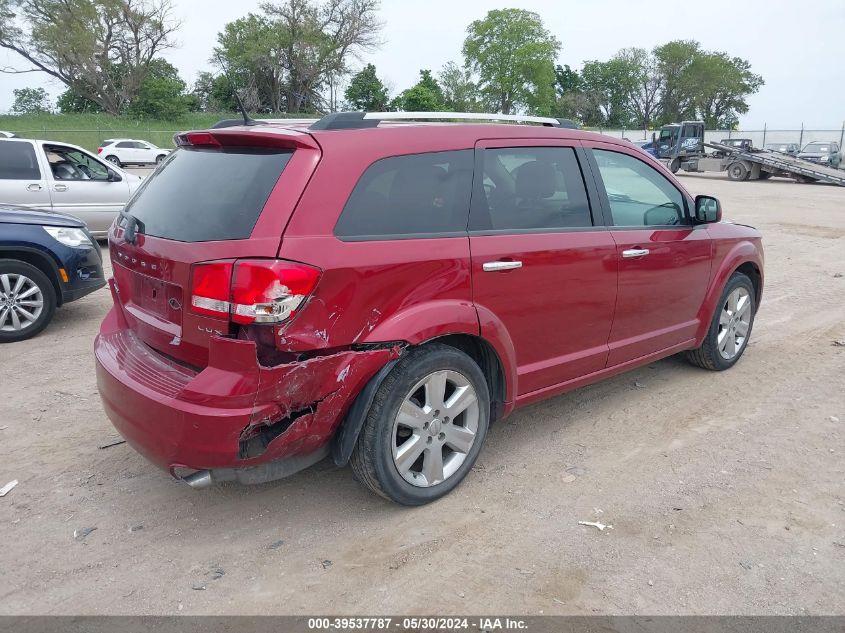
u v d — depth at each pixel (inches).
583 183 157.8
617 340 169.0
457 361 132.1
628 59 3991.1
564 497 139.9
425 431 131.1
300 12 2596.0
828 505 137.3
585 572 116.1
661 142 1391.5
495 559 119.5
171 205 124.0
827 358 227.9
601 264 156.6
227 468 113.9
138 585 112.4
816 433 170.2
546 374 152.9
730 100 4060.0
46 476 146.8
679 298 184.4
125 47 2423.7
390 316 121.0
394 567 117.3
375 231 120.0
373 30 2682.1
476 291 132.7
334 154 116.7
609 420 177.6
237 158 121.0
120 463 152.8
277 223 109.6
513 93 3449.8
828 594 111.1
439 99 2903.5
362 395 120.3
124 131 1764.3
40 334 249.9
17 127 1770.4
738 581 114.1
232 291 107.0
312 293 110.3
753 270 217.9
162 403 111.0
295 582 113.4
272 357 110.6
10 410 180.7
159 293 122.8
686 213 187.6
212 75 2719.0
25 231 240.4
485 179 138.4
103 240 453.7
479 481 146.2
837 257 428.8
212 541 124.4
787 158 1143.0
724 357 211.5
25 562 117.9
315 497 139.3
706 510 135.1
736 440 166.2
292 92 2768.2
